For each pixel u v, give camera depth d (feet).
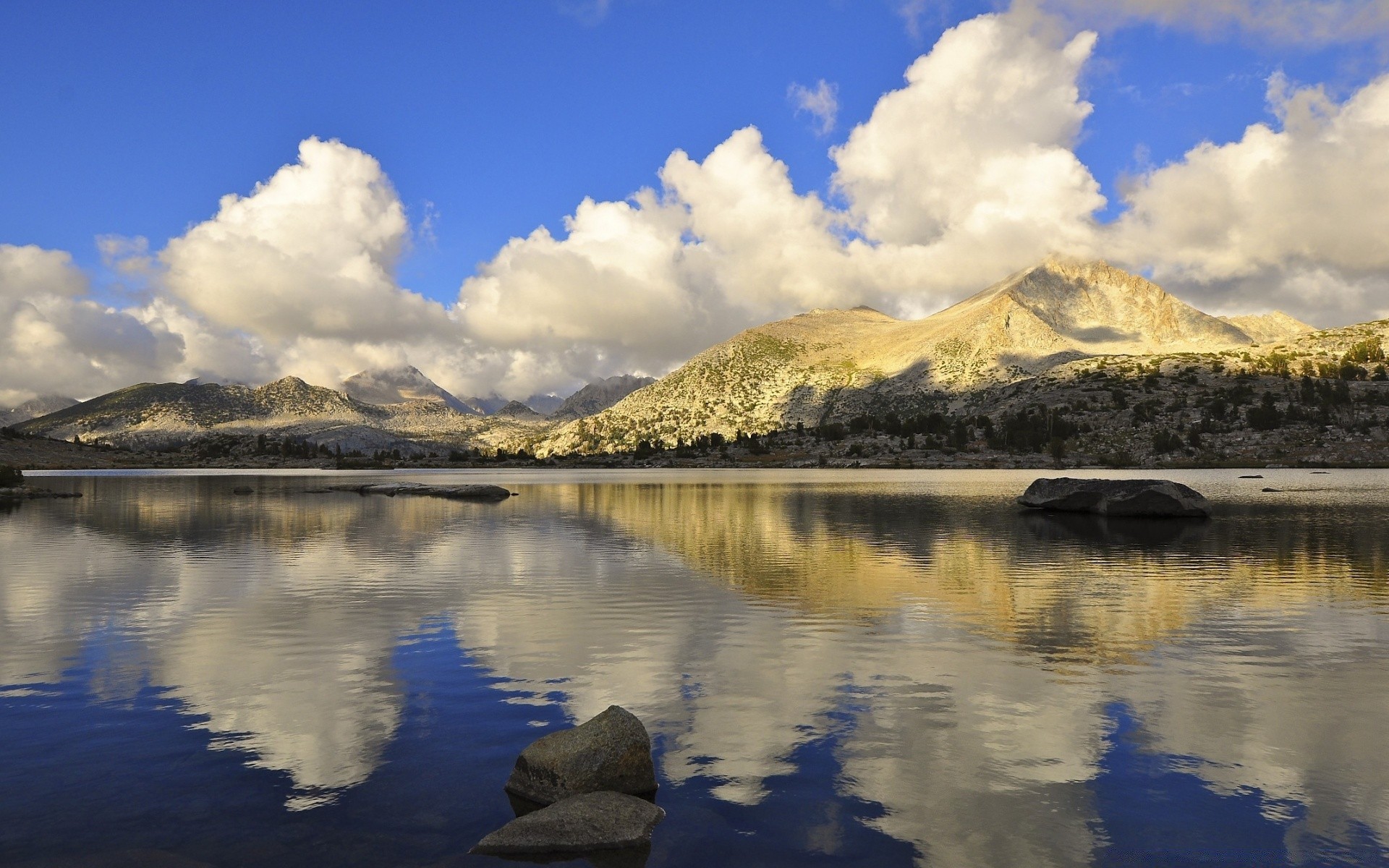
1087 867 29.73
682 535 147.54
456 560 112.06
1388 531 151.64
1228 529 155.74
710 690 51.03
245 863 29.86
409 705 48.03
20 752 40.60
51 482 418.51
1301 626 68.90
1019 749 41.16
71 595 83.46
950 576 97.19
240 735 43.06
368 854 30.60
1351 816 33.76
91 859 30.01
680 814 33.99
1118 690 50.98
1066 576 96.43
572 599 81.82
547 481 476.95
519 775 36.14
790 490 350.02
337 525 166.40
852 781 37.29
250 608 76.79
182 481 434.71
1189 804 34.86
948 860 30.27
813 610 76.28
